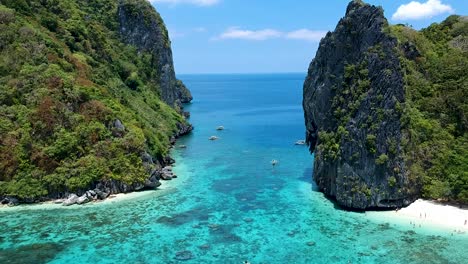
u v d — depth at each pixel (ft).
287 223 187.32
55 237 171.94
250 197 223.51
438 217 188.65
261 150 344.49
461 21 287.48
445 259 152.05
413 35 258.57
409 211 197.36
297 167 287.69
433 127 219.41
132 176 231.50
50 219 190.90
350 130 204.85
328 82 228.02
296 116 584.40
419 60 244.22
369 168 199.31
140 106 353.92
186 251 160.45
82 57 313.73
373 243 165.89
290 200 218.18
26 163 216.74
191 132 433.89
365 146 199.82
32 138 223.71
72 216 194.90
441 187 201.36
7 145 218.38
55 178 214.69
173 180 255.50
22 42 262.26
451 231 175.22
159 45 463.83
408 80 231.09
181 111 526.98
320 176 231.50
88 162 223.30
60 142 223.92
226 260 153.28
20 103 235.40
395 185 198.49
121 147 238.89
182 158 313.53
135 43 451.12
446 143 215.72
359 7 218.79
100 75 316.60
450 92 230.48
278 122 518.78
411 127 211.82
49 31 304.71
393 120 203.62
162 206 209.46
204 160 307.78
